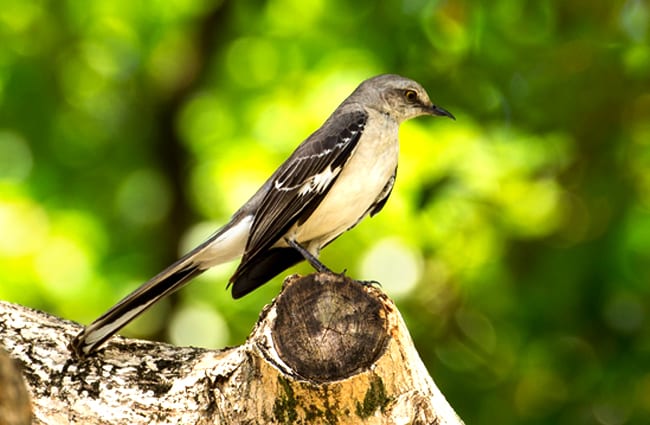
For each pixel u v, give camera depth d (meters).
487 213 12.91
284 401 6.10
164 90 15.59
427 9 13.73
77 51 15.17
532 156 13.21
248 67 15.30
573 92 12.55
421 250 13.25
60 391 6.58
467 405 12.38
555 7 12.72
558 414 12.01
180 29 15.68
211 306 14.03
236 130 14.93
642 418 11.75
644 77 12.34
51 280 14.05
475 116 13.12
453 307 12.95
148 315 14.00
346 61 14.55
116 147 15.07
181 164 15.09
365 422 6.11
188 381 6.52
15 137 14.64
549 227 12.73
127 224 14.67
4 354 4.91
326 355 6.09
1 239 14.16
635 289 12.26
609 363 12.06
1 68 14.73
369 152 8.77
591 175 12.42
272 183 8.55
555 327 12.39
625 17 12.66
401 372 6.18
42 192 14.54
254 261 8.58
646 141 12.52
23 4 15.06
